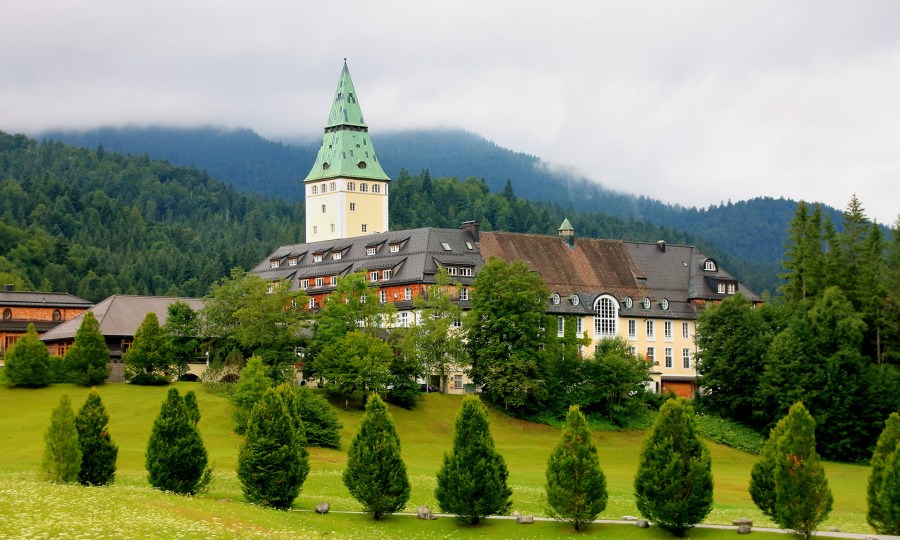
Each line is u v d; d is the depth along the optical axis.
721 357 180.25
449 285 187.88
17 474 101.00
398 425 157.12
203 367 177.38
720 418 179.75
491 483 97.06
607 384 176.38
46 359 162.62
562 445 97.19
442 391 176.38
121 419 142.25
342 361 160.00
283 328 168.38
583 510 95.75
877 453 98.38
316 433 139.12
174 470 96.94
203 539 75.12
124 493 88.81
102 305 187.00
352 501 105.62
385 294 198.12
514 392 170.25
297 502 102.44
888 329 179.38
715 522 101.75
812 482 92.25
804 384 167.38
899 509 93.50
